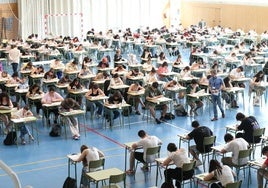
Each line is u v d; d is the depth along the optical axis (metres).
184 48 34.56
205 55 26.08
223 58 25.55
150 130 16.20
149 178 11.96
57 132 15.45
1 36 36.03
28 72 21.02
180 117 17.84
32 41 31.77
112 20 41.22
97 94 17.27
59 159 13.37
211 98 17.66
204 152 12.02
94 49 29.31
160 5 44.03
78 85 17.83
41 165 12.88
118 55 24.88
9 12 36.28
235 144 11.13
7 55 26.98
